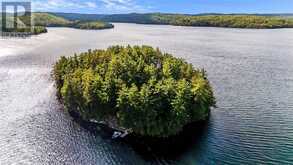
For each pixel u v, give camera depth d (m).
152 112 70.25
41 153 65.88
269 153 65.25
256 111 89.06
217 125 78.56
